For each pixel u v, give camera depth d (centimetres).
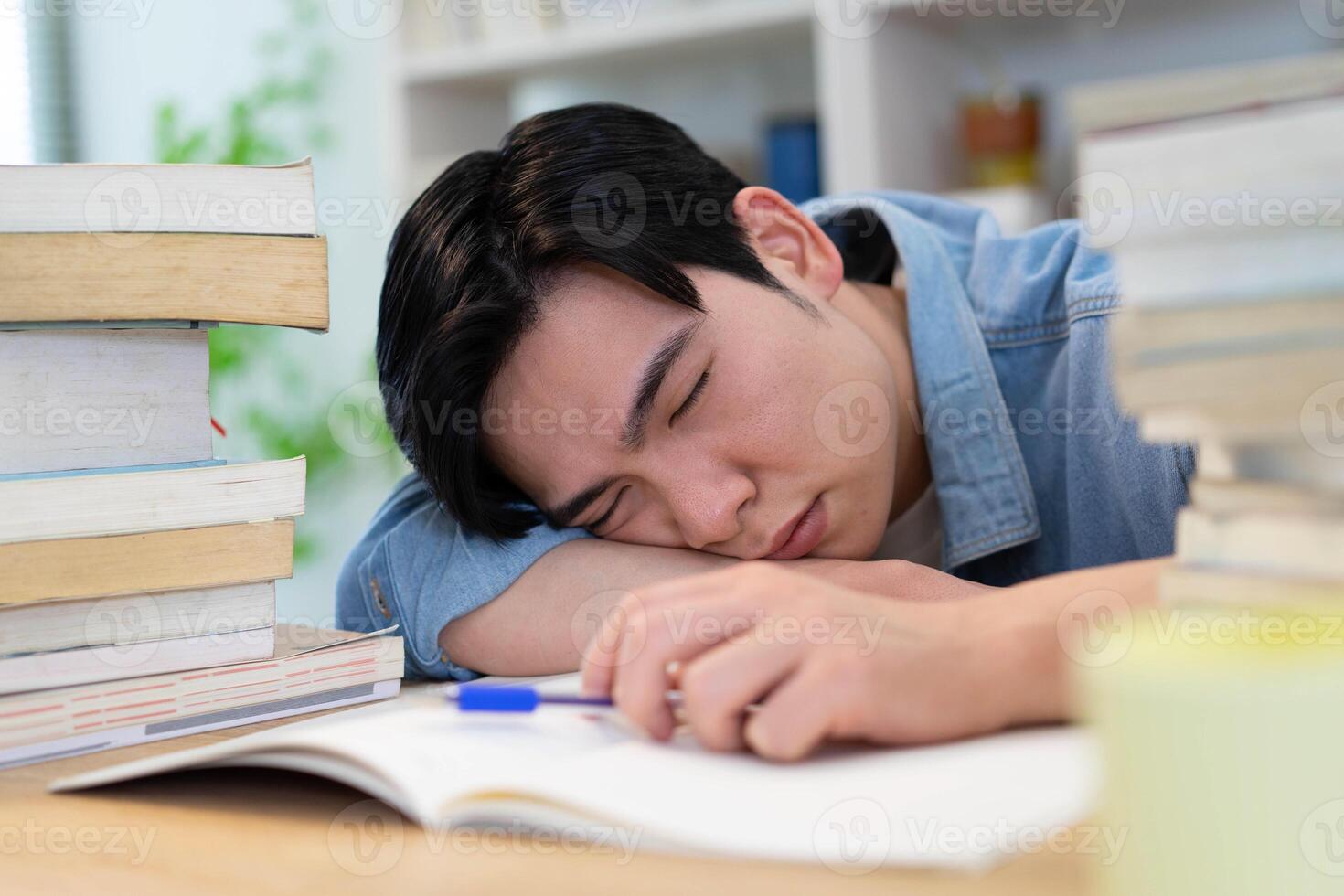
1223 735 28
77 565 59
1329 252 33
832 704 45
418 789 41
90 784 50
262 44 271
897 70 192
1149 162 35
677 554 81
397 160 239
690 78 237
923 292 101
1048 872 35
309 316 64
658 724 49
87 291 59
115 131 269
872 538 86
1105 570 55
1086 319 94
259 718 64
